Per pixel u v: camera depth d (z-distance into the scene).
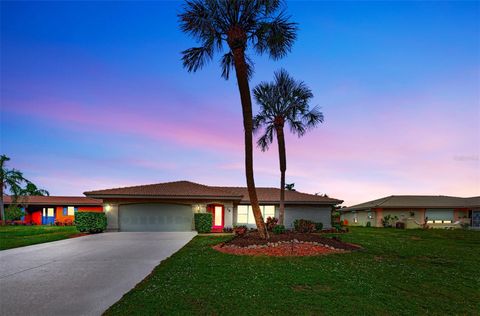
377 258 11.84
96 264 10.32
